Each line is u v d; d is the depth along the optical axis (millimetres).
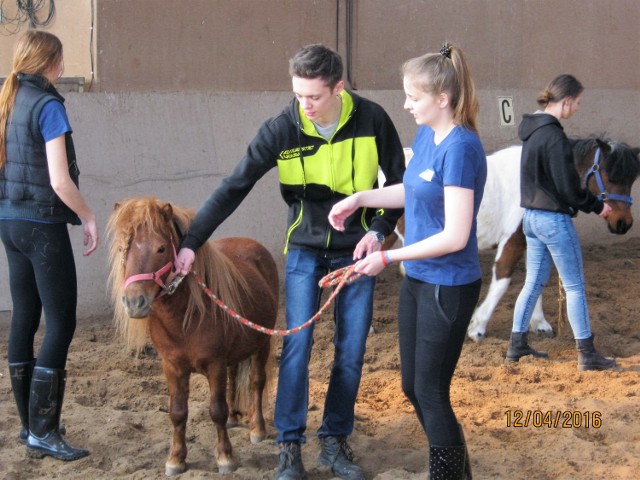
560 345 5836
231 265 3783
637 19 9320
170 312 3449
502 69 8664
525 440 4059
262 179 7375
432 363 2947
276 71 7477
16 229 3631
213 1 7086
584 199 4918
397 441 4059
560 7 8883
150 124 6789
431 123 2902
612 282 7320
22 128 3559
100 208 6605
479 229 5961
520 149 6039
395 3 8023
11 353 3859
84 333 6125
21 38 3646
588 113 9062
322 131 3412
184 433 3680
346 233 3518
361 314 3553
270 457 3885
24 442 3969
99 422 4223
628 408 4355
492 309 5918
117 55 6715
